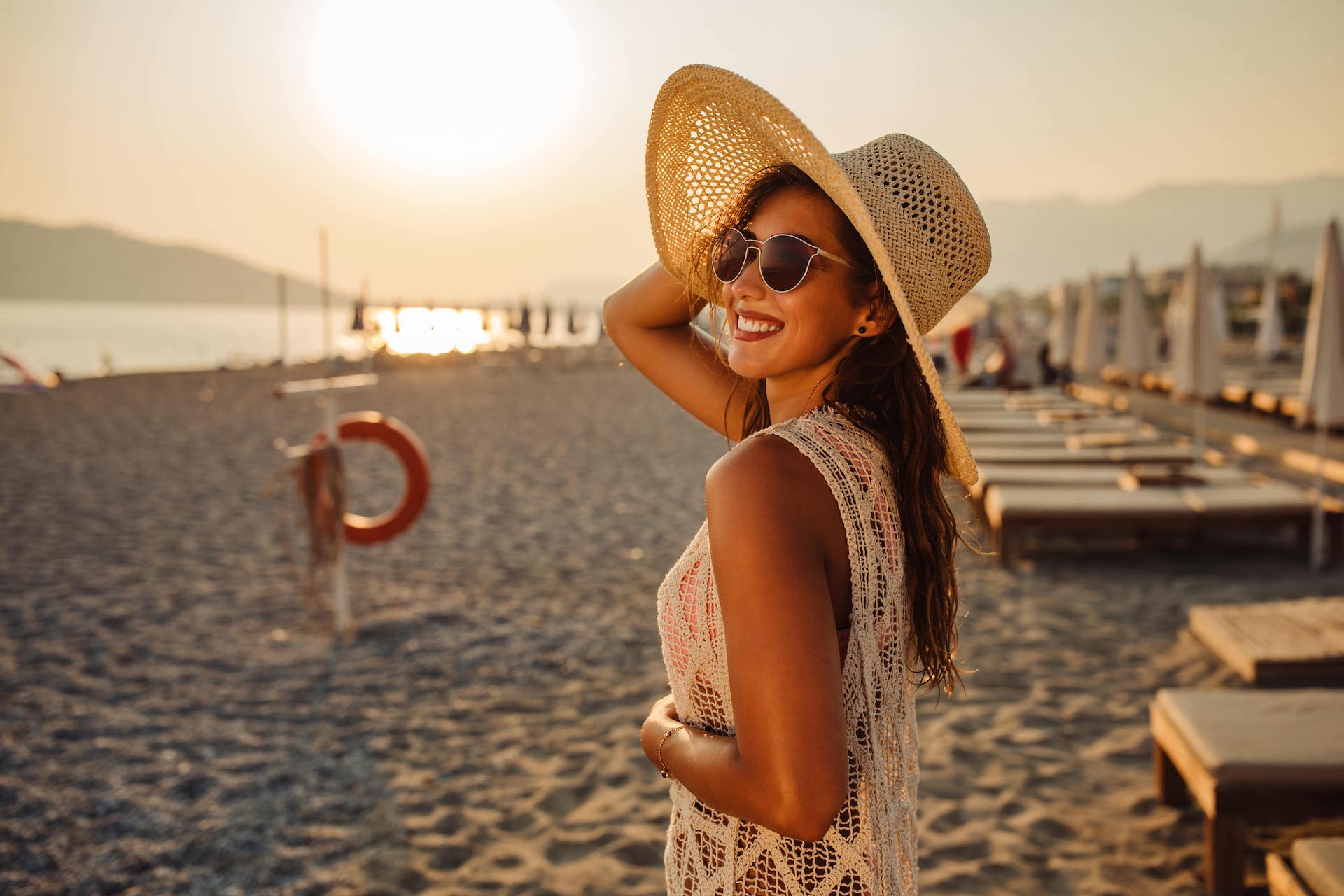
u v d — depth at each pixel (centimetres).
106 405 1888
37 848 301
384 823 316
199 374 2948
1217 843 254
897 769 94
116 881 283
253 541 742
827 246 90
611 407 1892
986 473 753
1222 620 441
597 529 789
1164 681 419
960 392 1770
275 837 308
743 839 92
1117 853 283
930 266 92
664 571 653
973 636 491
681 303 132
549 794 334
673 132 109
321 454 517
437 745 379
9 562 672
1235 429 1268
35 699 426
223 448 1283
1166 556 648
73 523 806
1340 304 695
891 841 91
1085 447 952
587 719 402
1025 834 296
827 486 84
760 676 75
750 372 95
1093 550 668
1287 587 575
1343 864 196
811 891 89
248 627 531
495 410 1834
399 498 929
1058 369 2023
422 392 2269
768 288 91
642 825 311
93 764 362
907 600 97
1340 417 665
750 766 75
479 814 322
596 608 566
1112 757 348
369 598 588
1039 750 355
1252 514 628
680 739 90
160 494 943
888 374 97
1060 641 478
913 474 96
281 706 420
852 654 86
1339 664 385
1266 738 261
